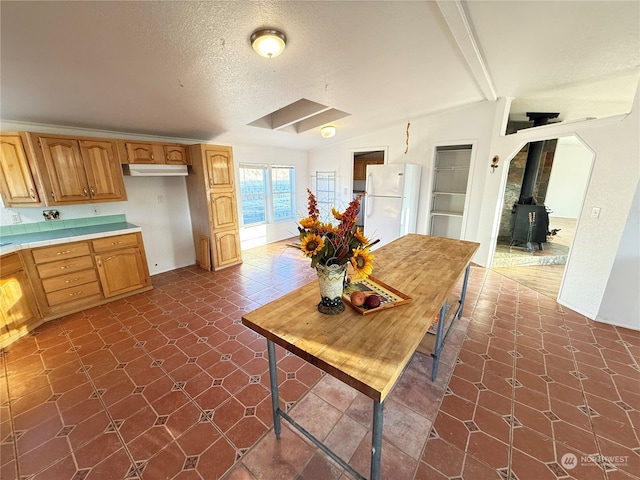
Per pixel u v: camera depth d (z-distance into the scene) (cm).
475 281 374
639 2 156
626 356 220
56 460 145
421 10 173
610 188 253
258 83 254
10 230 280
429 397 183
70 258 285
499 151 377
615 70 254
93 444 153
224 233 427
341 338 113
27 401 183
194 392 189
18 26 144
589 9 166
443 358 221
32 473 139
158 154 357
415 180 461
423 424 164
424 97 339
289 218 616
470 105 395
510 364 213
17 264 249
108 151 310
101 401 182
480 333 253
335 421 167
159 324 273
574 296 293
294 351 109
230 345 240
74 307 294
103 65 192
